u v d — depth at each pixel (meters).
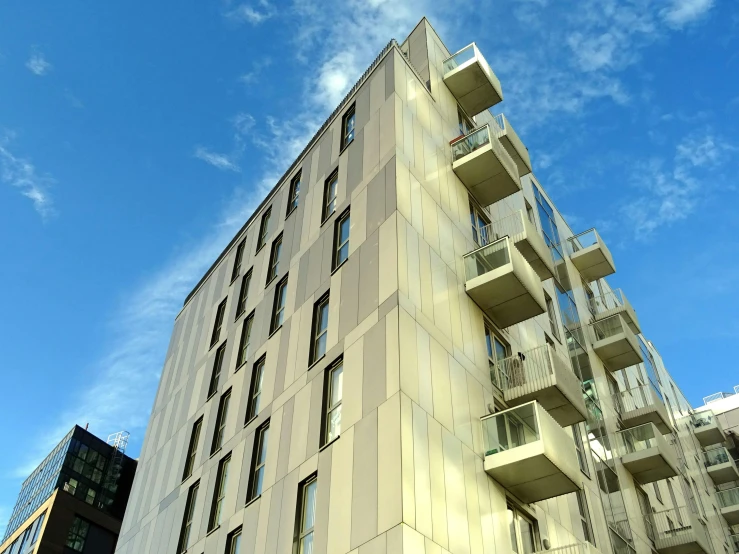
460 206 22.31
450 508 13.98
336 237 21.30
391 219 18.50
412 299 16.81
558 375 19.20
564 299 30.89
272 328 22.95
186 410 27.11
